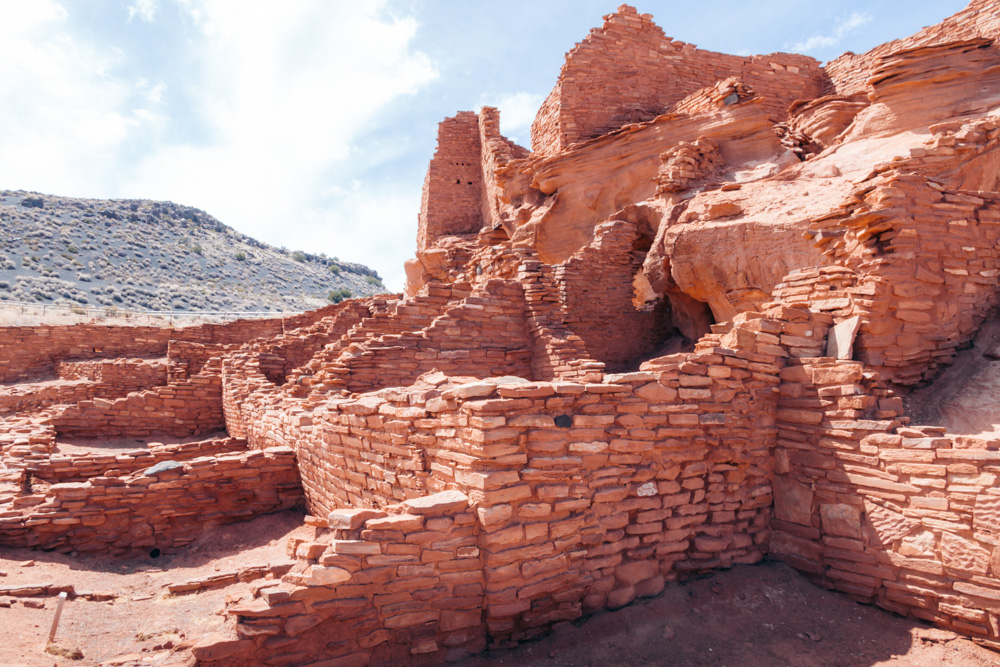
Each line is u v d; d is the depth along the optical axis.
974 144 8.17
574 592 5.51
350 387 10.49
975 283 7.72
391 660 4.88
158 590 7.18
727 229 12.58
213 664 4.43
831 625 5.58
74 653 4.96
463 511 5.16
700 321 15.14
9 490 9.01
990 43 12.23
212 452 12.31
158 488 9.30
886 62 13.11
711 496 6.50
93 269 85.75
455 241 29.80
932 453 5.45
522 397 5.34
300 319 28.89
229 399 15.91
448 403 5.70
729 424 6.61
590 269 14.97
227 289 101.88
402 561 4.94
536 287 11.92
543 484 5.34
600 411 5.79
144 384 21.14
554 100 22.36
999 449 5.09
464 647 5.08
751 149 16.66
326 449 8.91
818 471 6.49
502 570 5.06
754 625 5.62
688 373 6.42
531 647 5.22
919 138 12.20
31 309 42.03
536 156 22.06
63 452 14.00
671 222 14.78
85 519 8.72
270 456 10.24
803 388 6.80
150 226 121.00
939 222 7.50
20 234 89.38
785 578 6.42
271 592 4.60
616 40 22.05
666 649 5.24
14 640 4.96
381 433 7.18
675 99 22.34
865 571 5.88
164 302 81.31
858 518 6.02
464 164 34.38
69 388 20.19
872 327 7.04
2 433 12.93
